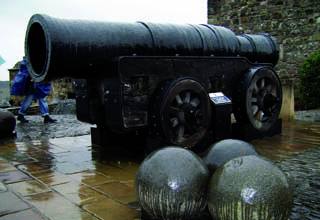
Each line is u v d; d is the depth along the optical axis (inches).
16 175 138.7
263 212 74.8
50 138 214.7
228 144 98.6
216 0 469.4
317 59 357.1
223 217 77.9
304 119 281.7
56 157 166.7
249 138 189.9
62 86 477.4
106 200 110.7
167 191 82.6
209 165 95.0
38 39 149.3
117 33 148.9
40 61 150.6
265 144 189.5
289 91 273.4
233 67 181.3
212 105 166.1
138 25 157.9
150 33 156.9
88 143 197.2
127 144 176.6
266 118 197.9
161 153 88.4
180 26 171.6
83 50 138.6
